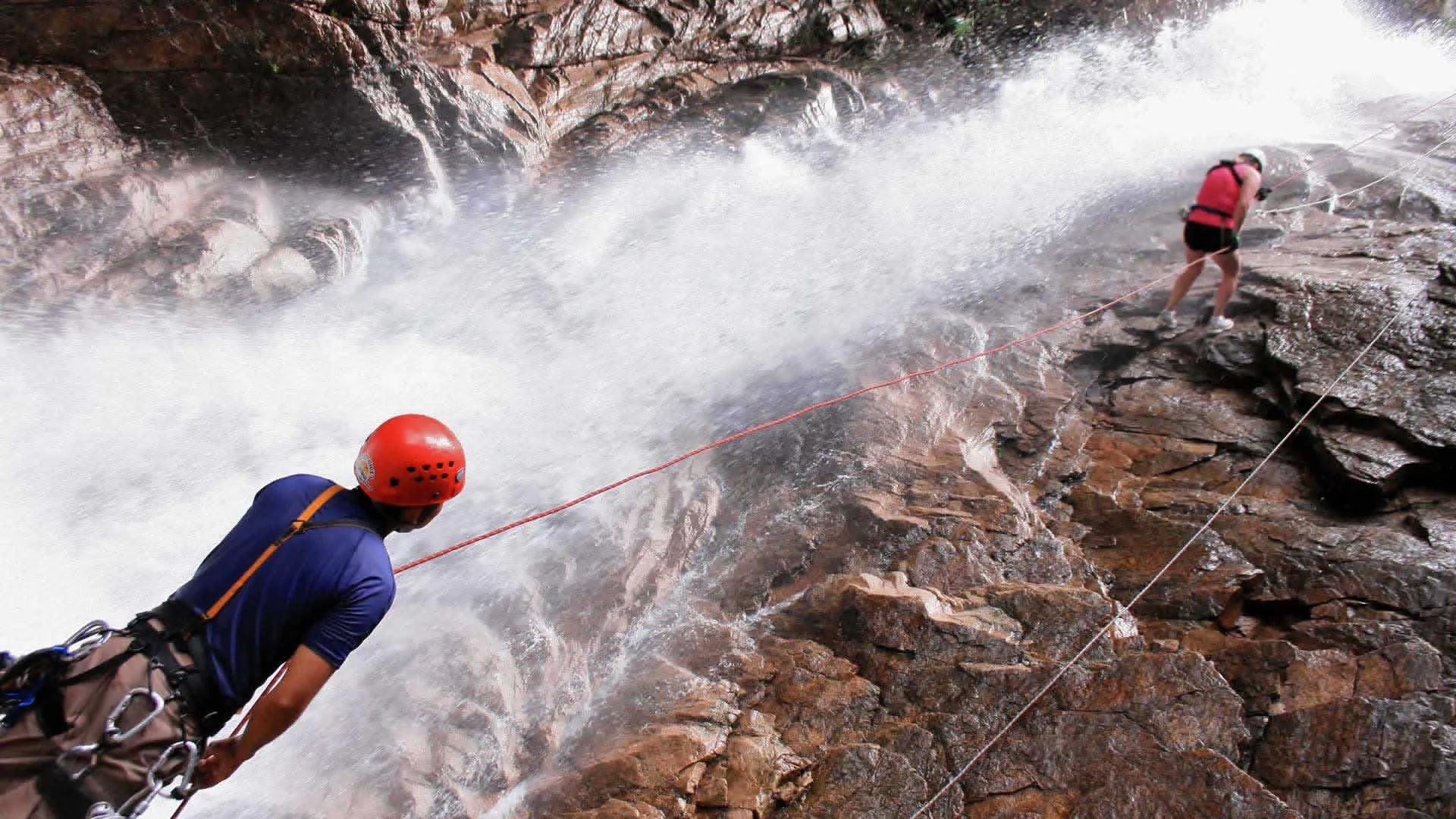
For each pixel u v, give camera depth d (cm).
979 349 666
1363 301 619
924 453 552
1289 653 388
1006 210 909
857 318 730
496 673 429
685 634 445
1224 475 531
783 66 1065
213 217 692
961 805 344
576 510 535
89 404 570
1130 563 470
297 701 240
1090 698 370
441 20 839
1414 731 341
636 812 350
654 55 990
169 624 238
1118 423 586
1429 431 496
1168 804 330
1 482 517
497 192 831
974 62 1195
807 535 496
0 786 217
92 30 695
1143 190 930
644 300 761
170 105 719
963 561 459
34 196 643
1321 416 530
